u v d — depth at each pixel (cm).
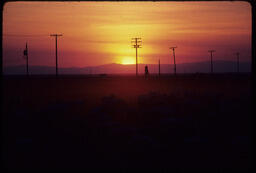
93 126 1730
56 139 1487
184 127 1672
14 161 1151
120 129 1636
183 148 1359
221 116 2012
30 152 1275
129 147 1341
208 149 1332
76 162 1148
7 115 1945
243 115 2000
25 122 1811
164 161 1176
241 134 1559
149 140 1397
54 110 2092
